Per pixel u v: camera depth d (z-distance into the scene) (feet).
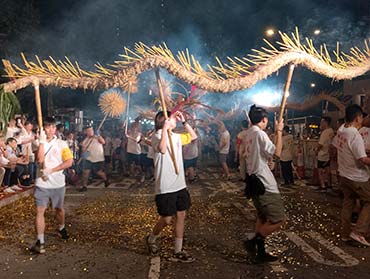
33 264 18.54
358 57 20.04
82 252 20.11
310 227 24.61
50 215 27.66
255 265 18.29
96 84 18.70
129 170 53.93
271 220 18.02
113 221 26.23
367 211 20.71
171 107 29.91
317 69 18.75
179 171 18.70
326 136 37.09
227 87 17.65
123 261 18.83
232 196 35.35
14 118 38.55
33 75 18.99
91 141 39.32
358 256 19.44
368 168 21.71
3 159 32.27
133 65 17.85
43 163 20.07
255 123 18.85
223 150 46.19
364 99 42.22
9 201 30.76
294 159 51.80
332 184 41.24
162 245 20.95
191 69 17.79
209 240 22.03
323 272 17.44
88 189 39.78
